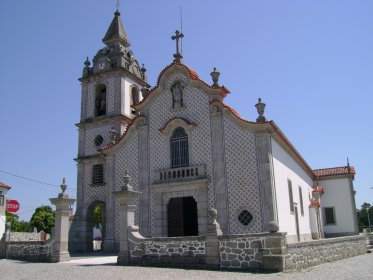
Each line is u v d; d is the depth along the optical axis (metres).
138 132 28.02
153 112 27.78
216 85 25.92
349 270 15.23
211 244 15.80
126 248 18.11
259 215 22.92
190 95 26.66
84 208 31.22
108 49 35.91
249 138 24.14
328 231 41.28
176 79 27.34
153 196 26.33
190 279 12.73
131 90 35.34
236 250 15.29
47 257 20.80
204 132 25.59
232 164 24.30
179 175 25.72
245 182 23.69
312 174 39.31
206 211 24.27
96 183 31.38
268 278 12.75
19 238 39.75
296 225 28.44
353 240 24.44
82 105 34.78
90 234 31.22
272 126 23.77
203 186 24.61
